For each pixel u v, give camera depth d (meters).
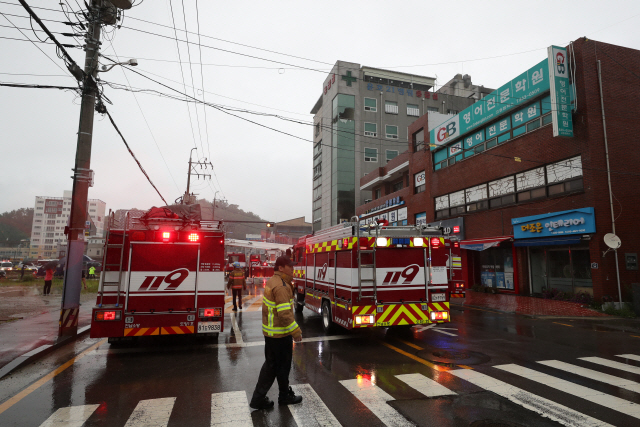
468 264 20.20
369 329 9.25
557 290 15.30
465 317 11.56
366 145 45.06
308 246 10.93
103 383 5.23
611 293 12.79
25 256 131.38
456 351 7.00
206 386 5.10
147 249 7.02
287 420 3.98
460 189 20.98
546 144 15.28
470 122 19.86
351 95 45.59
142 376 5.54
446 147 22.44
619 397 4.60
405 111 46.62
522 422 3.90
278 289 4.39
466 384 5.09
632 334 8.77
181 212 8.85
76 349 7.20
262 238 88.62
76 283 8.15
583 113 13.71
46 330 8.51
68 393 4.84
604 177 13.35
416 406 4.34
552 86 13.95
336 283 8.41
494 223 18.27
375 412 4.18
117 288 6.85
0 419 4.03
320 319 10.96
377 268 7.68
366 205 34.09
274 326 4.37
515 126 17.17
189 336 8.32
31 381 5.32
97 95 9.07
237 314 11.87
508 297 16.41
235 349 7.20
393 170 29.23
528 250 16.88
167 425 3.88
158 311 6.90
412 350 7.09
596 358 6.49
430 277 7.95
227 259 32.16
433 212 23.36
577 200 13.85
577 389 4.89
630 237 13.31
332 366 6.00
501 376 5.44
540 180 15.67
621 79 14.23
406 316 7.70
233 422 3.94
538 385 5.04
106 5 8.70
